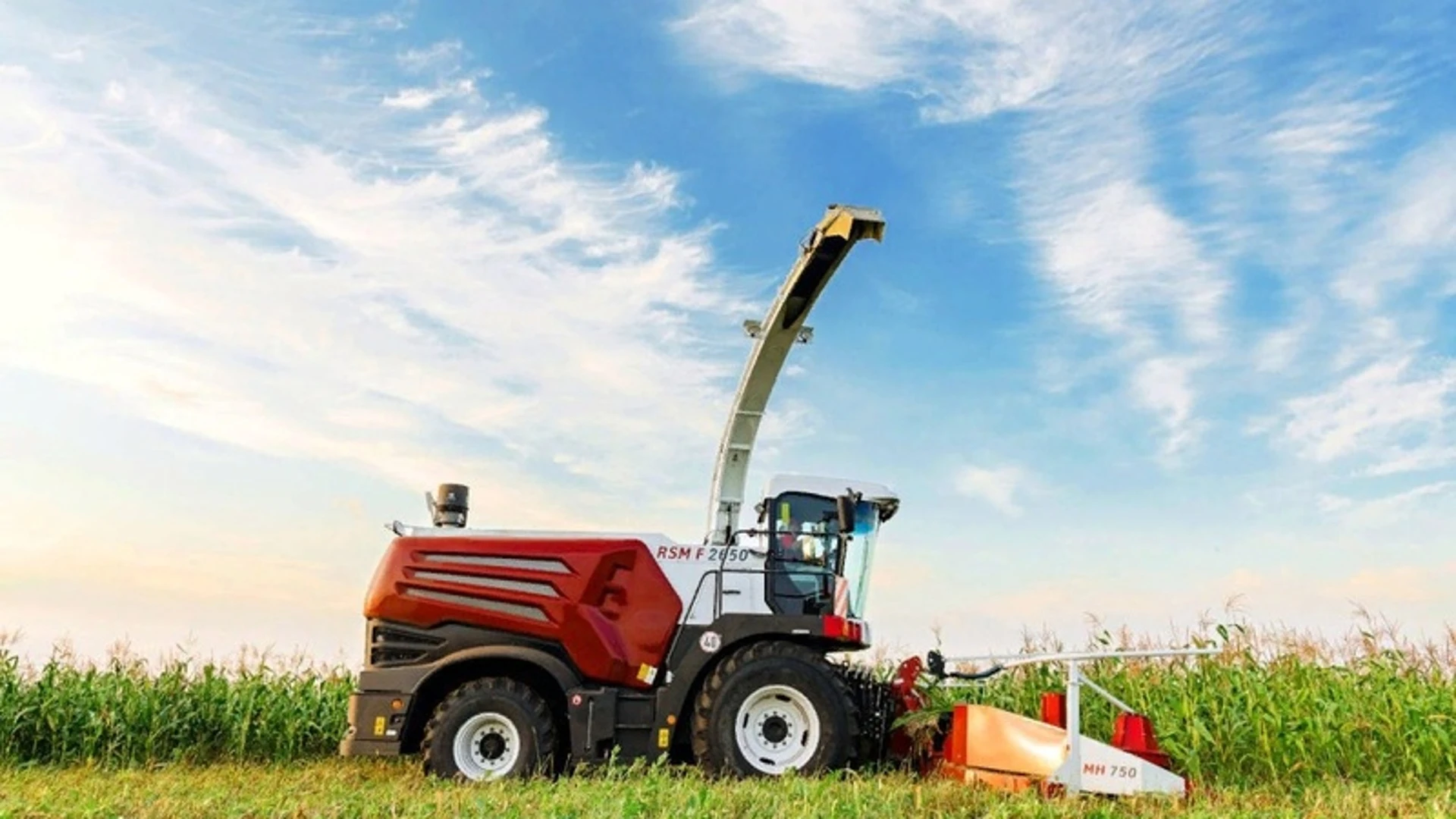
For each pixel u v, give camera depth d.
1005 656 8.24
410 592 9.78
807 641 9.59
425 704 9.65
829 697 8.91
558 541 9.81
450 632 9.74
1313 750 9.66
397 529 10.24
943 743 8.99
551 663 9.41
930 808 6.78
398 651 9.80
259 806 6.84
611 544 9.81
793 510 10.04
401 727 9.41
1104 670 11.30
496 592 9.68
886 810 6.49
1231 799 7.64
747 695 8.96
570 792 7.30
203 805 6.98
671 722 9.14
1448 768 9.37
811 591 9.88
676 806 6.51
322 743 12.75
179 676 12.30
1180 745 9.59
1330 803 7.69
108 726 11.77
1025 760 7.93
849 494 10.13
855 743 8.86
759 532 10.02
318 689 13.05
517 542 9.81
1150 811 6.95
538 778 8.62
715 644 9.31
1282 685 10.43
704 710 9.05
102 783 9.34
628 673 9.45
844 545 10.10
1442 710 9.65
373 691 9.51
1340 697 10.12
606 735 9.16
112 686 12.12
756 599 9.74
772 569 9.83
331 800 7.36
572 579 9.63
